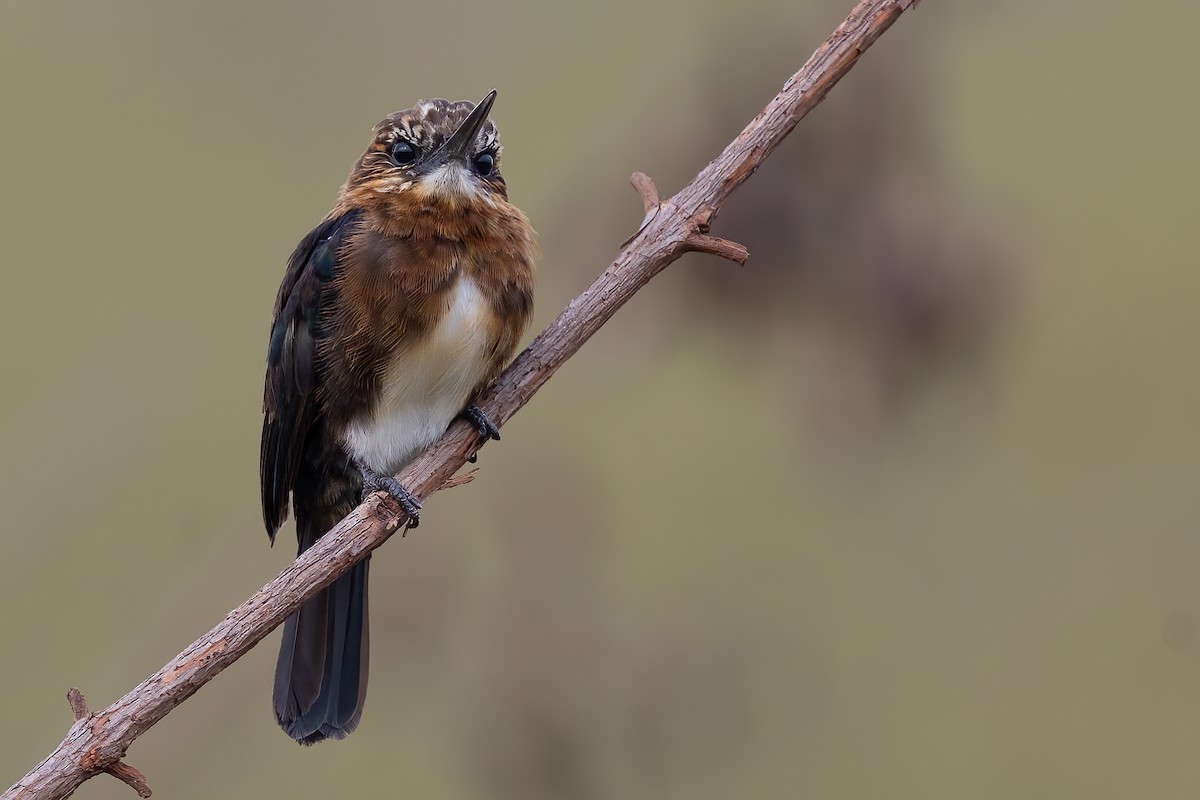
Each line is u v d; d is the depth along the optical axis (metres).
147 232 15.60
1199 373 15.09
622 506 14.62
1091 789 13.19
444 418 9.82
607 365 11.05
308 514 10.47
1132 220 16.05
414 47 15.02
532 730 10.41
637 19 14.41
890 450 10.42
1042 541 14.46
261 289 15.17
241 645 7.47
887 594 14.21
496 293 9.75
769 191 10.09
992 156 15.77
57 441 11.78
